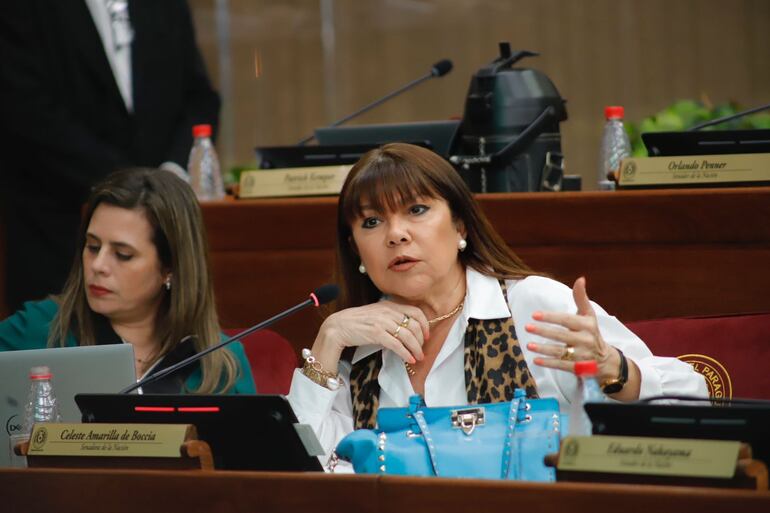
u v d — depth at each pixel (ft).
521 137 41.32
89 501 26.03
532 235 40.40
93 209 37.35
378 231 32.27
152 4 52.90
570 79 79.97
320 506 24.25
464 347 32.58
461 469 28.68
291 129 82.69
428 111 82.07
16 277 51.52
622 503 21.99
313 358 32.81
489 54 81.00
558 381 31.76
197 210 38.11
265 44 82.58
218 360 37.14
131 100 52.13
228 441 26.73
